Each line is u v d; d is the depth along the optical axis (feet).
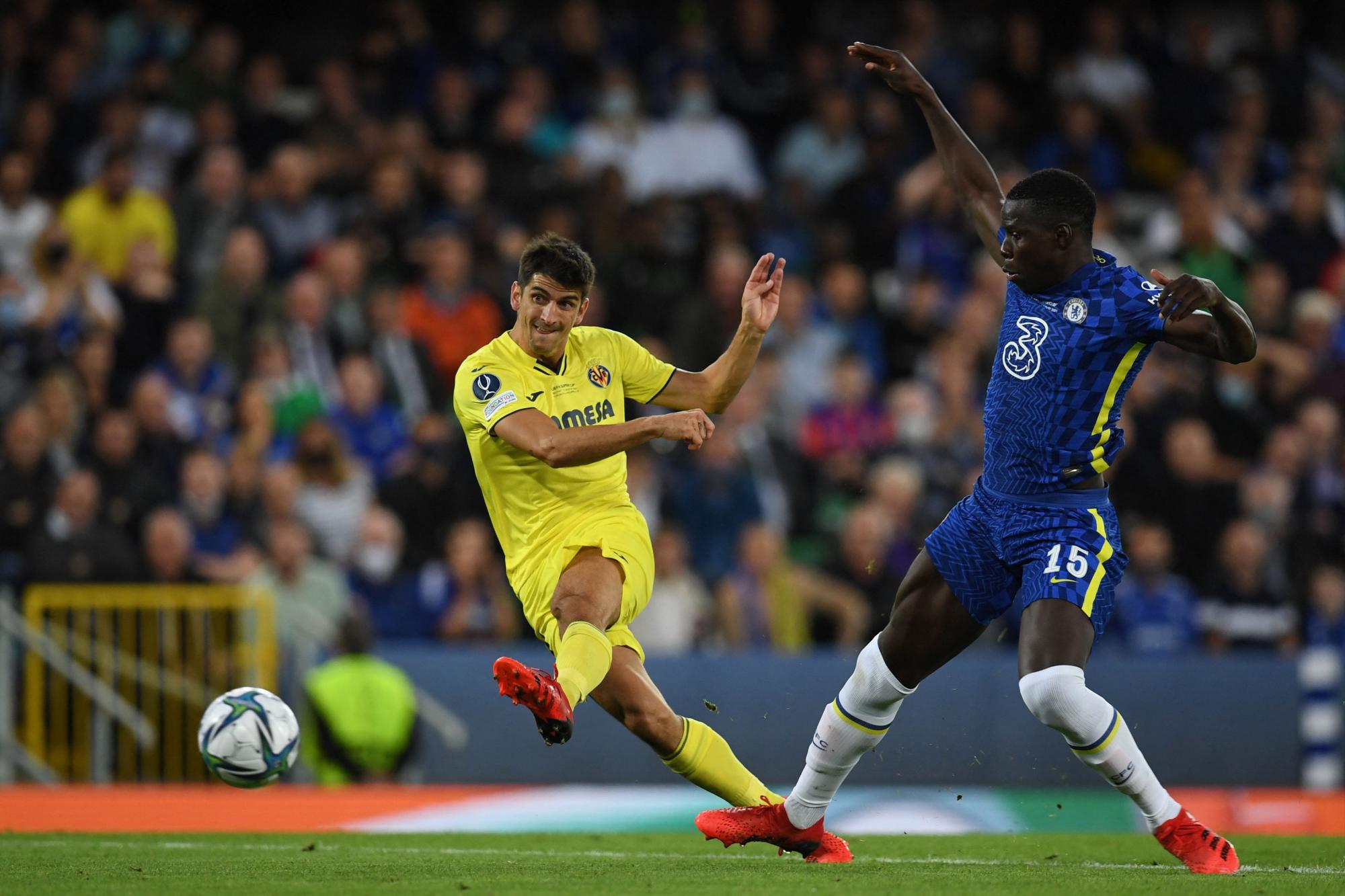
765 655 120.67
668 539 130.72
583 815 93.86
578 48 183.21
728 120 184.55
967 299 160.66
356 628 114.32
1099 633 56.59
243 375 143.95
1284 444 147.84
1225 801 99.25
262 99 172.14
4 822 88.28
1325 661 124.47
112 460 130.62
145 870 60.75
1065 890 53.21
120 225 152.56
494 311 151.94
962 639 58.90
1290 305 173.47
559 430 60.54
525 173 166.61
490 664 121.49
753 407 142.92
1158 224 176.45
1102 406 57.16
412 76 177.47
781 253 167.12
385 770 113.60
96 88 171.83
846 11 198.08
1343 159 194.70
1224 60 208.23
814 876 58.23
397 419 141.38
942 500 140.87
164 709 116.67
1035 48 194.18
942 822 93.56
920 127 184.75
